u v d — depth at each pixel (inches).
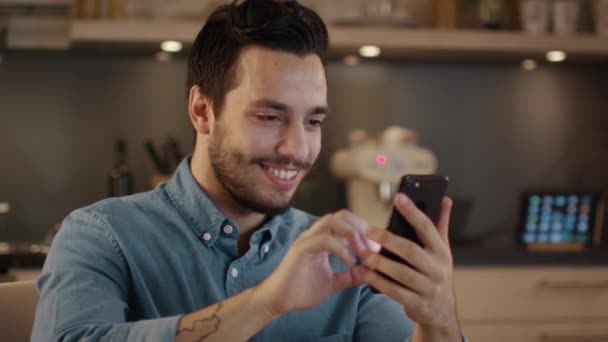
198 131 54.2
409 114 141.6
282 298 41.1
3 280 100.3
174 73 134.7
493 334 121.1
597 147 146.7
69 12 124.4
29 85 130.8
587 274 123.6
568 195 131.3
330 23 132.3
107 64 132.8
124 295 50.9
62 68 131.7
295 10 50.9
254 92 48.9
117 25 119.3
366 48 128.7
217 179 51.8
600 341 123.3
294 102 49.0
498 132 143.9
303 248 41.0
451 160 142.7
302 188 133.3
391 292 43.1
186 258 52.7
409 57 137.9
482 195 143.6
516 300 121.9
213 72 51.6
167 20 129.4
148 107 134.0
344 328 56.2
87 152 132.3
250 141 49.3
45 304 48.1
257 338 53.5
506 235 143.5
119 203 53.9
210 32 52.6
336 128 139.8
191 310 51.9
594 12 137.6
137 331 42.8
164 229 53.1
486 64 143.3
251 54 49.5
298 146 49.1
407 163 127.6
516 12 135.2
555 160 145.6
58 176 131.6
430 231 43.4
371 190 128.8
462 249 121.0
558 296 122.8
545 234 130.7
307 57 49.8
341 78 139.9
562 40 130.3
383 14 127.6
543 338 122.1
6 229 130.1
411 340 46.9
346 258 40.8
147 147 126.1
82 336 44.2
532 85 144.9
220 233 53.3
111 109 133.0
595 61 143.0
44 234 130.8
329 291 42.7
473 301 120.9
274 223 54.4
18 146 130.7
